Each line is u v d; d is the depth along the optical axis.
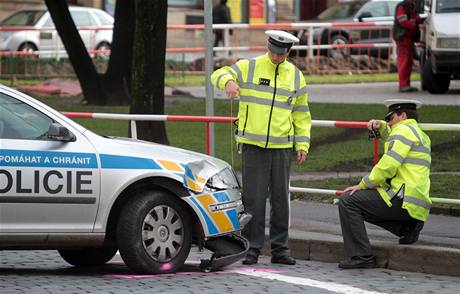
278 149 24.88
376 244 24.92
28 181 21.97
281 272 24.02
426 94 55.34
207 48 30.80
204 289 21.44
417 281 22.91
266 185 25.02
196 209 23.22
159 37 38.75
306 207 31.72
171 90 57.19
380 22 66.94
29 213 22.03
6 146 21.95
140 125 38.50
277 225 25.28
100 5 83.19
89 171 22.42
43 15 72.62
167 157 23.25
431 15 53.91
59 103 53.97
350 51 68.50
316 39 70.31
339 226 28.50
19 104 22.47
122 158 22.73
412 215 24.16
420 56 58.44
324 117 46.34
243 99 24.78
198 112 50.16
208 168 23.73
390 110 24.81
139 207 22.66
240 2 87.06
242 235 25.27
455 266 23.55
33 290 21.05
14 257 26.47
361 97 54.09
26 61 64.94
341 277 23.36
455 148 39.56
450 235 26.59
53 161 22.19
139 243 22.69
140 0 38.50
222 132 44.75
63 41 53.62
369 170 35.72
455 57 52.66
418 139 24.30
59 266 25.02
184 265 24.81
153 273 23.02
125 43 53.78
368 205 24.44
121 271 24.03
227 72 24.45
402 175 24.31
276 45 24.30
